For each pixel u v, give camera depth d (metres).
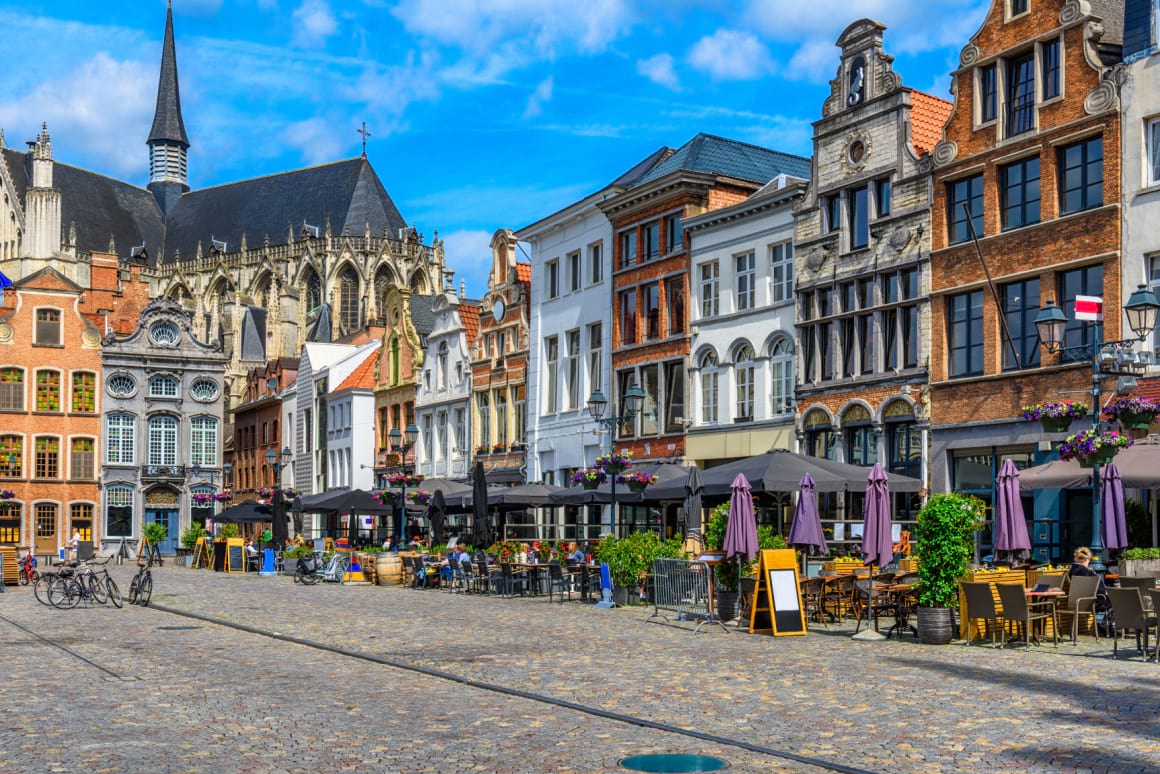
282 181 147.62
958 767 11.15
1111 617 21.34
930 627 21.19
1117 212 30.92
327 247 129.12
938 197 35.91
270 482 90.00
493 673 17.78
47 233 127.69
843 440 38.84
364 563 47.12
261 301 135.62
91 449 87.56
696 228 45.41
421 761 11.66
